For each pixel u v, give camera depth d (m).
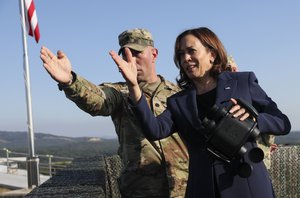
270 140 2.66
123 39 3.31
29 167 12.66
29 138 12.72
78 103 2.81
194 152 2.52
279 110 2.54
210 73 2.60
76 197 2.42
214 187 2.39
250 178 2.35
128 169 3.17
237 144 2.29
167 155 3.13
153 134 2.53
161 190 3.14
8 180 16.84
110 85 3.24
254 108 2.37
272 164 4.73
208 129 2.32
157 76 3.37
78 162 4.30
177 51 2.64
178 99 2.61
